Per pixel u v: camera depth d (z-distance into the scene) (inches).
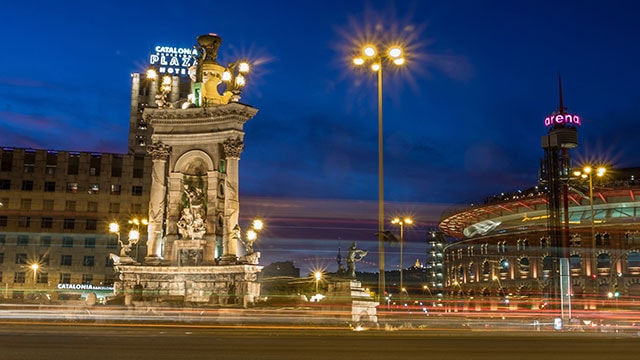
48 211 4190.5
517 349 667.4
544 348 688.4
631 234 5142.7
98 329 1031.0
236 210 1818.4
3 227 4131.4
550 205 4047.7
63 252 4151.1
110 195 4264.3
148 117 1919.3
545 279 5482.3
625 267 5098.4
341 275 1766.7
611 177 5187.0
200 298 1744.6
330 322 1427.2
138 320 1371.8
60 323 1262.3
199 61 1994.3
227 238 1802.4
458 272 6658.5
